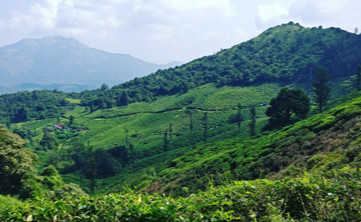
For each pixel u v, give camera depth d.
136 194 7.04
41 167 119.00
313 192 8.09
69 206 6.45
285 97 90.94
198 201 7.17
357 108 47.16
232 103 179.00
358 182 8.30
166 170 71.50
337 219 7.21
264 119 132.62
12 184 35.31
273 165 42.03
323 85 104.19
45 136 165.25
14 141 37.06
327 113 56.44
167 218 5.89
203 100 193.75
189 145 130.50
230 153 62.12
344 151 29.00
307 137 45.00
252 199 7.55
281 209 8.05
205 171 55.00
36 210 6.33
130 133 168.00
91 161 92.19
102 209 6.28
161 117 182.62
